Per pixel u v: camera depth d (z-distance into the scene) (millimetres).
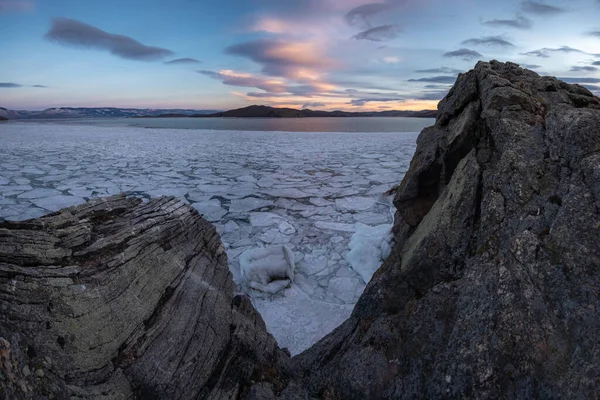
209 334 2074
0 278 1613
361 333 2328
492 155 2473
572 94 2736
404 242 3082
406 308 2068
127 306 1841
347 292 4148
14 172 10039
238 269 4645
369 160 12242
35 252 1708
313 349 2520
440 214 2387
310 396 1996
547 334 1417
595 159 1719
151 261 2123
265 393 1951
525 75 3053
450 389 1557
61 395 1426
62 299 1631
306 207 7238
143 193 8242
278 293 4035
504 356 1470
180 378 1779
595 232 1521
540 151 2107
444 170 2980
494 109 2553
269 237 5750
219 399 1854
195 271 2434
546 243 1628
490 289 1688
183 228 2566
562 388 1274
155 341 1861
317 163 11758
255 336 2359
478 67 3174
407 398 1708
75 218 2020
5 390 1230
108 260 1880
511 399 1396
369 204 7367
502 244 1891
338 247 5355
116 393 1589
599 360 1227
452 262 2195
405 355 1853
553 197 1832
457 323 1710
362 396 1872
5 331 1412
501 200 2045
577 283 1450
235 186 8836
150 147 15367
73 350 1581
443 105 3514
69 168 10766
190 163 11773
